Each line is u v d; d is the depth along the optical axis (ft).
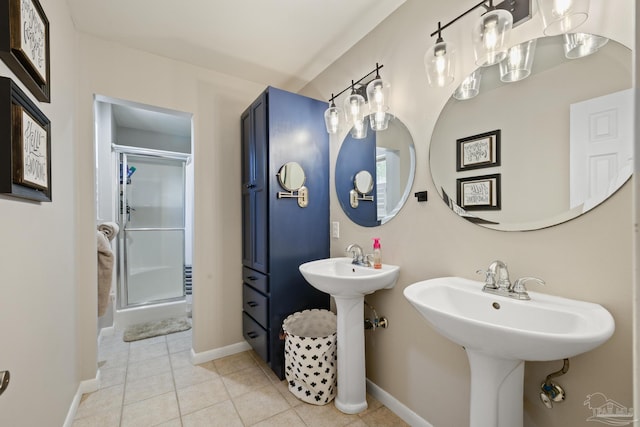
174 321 10.00
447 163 4.47
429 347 4.72
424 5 4.83
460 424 4.28
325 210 7.11
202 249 7.25
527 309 3.12
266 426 4.90
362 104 5.82
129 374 6.56
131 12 5.36
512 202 3.70
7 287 2.87
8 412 2.85
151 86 6.66
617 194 2.90
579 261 3.14
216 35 6.08
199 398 5.66
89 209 5.98
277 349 6.32
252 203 7.04
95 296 6.01
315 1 5.13
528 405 3.48
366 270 5.40
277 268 6.37
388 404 5.41
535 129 3.50
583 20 2.94
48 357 3.95
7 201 2.88
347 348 5.24
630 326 2.81
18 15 2.81
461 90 4.26
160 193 11.06
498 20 3.34
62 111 4.79
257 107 6.82
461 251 4.27
